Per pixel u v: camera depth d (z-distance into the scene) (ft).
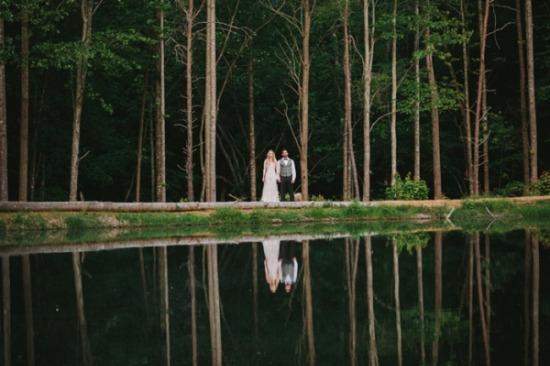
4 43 77.87
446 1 108.78
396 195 101.76
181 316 32.30
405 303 33.71
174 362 24.04
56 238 69.82
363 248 57.26
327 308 33.12
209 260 52.16
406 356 23.84
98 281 43.04
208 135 94.02
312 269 46.39
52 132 111.24
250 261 51.19
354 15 114.73
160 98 99.45
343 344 26.03
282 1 112.47
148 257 54.24
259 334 28.19
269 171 91.09
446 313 30.96
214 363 23.81
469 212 91.86
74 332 29.19
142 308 34.45
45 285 41.50
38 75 107.04
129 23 101.76
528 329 27.27
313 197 103.19
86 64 87.25
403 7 110.11
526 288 36.45
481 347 24.64
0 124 79.46
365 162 100.53
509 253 51.16
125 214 81.87
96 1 101.86
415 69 108.06
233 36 112.78
